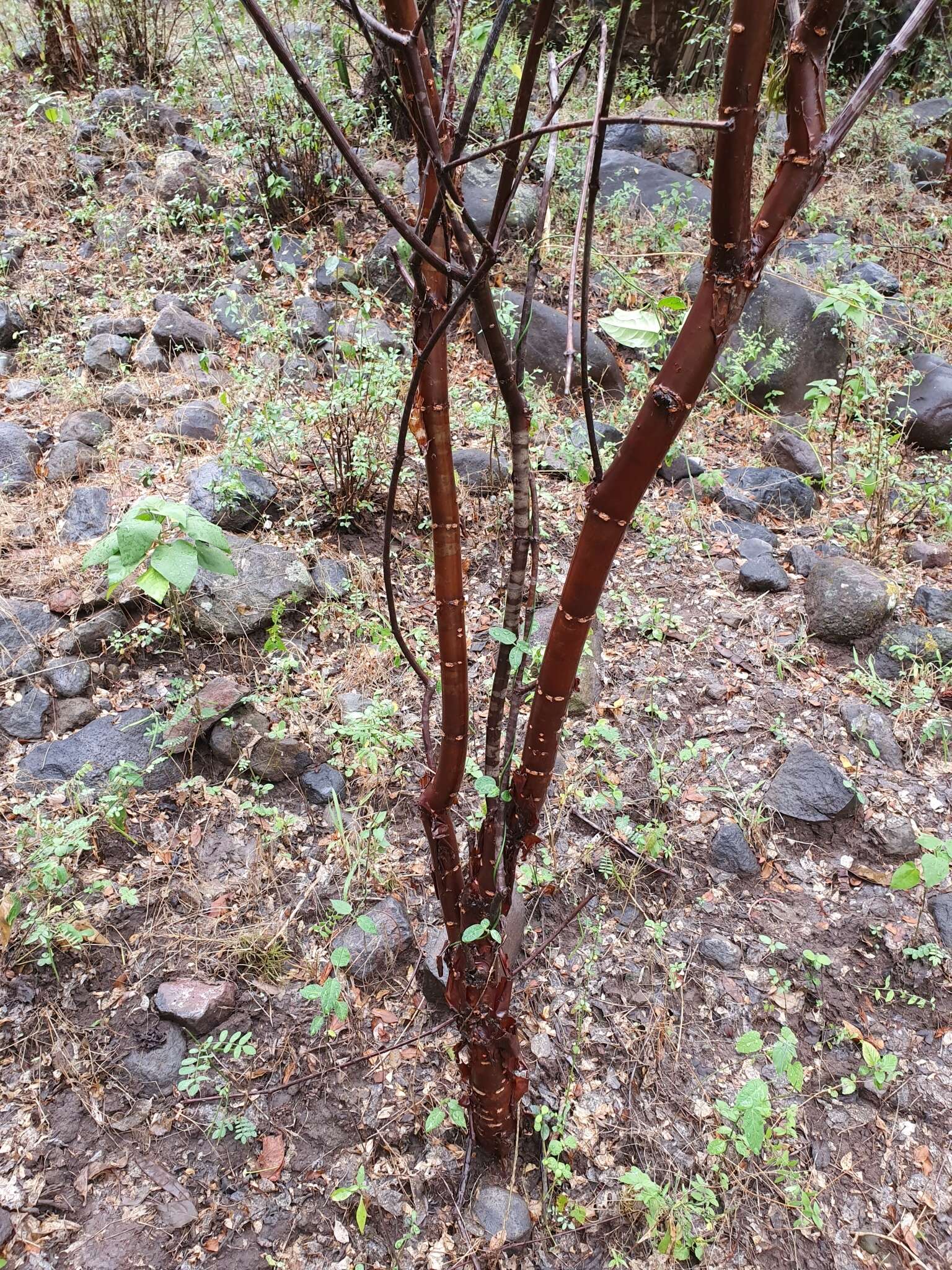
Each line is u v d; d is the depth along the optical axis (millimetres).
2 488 3410
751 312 4504
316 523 3445
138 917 2400
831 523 3814
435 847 1794
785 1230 2053
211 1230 1978
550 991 2371
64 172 5133
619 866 2609
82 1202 1988
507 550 3467
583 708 2951
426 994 2344
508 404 1414
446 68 1351
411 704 2914
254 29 5723
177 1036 2217
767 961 2457
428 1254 1981
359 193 5207
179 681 2805
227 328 4332
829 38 1103
